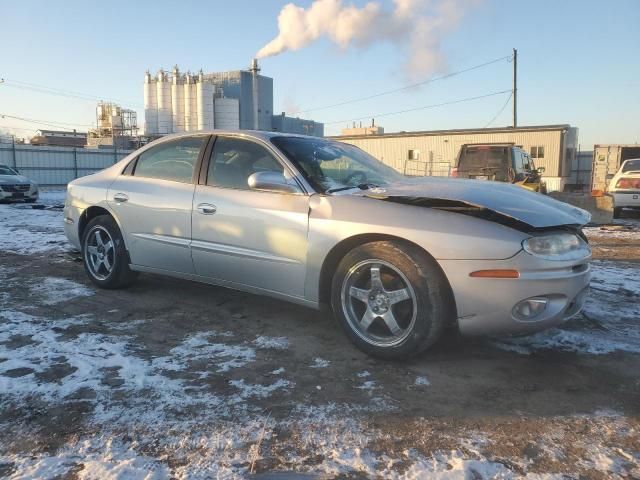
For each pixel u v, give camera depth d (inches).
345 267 136.1
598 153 1035.9
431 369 128.6
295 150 159.0
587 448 94.6
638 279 224.8
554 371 127.9
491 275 119.0
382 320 132.3
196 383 119.6
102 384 118.2
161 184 179.3
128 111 2694.4
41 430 99.1
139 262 185.9
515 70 1400.1
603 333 154.1
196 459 90.4
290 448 94.0
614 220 489.7
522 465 89.2
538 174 548.4
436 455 92.0
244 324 161.2
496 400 113.0
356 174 161.6
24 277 221.3
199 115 2315.5
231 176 163.0
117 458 90.4
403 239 127.3
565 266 122.3
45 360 130.7
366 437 97.8
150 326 158.4
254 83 2367.1
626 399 113.7
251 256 153.0
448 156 1354.6
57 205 658.2
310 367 129.6
